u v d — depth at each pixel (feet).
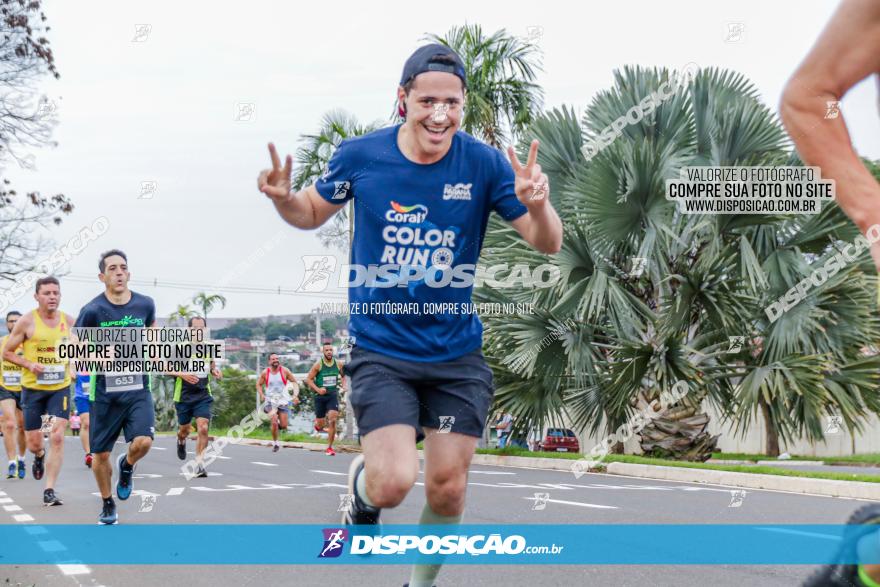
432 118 10.37
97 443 20.63
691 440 43.78
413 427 10.57
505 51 65.16
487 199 11.03
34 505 25.31
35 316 28.66
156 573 14.97
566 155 45.29
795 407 40.16
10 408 35.86
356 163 10.86
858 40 5.62
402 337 10.78
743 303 40.75
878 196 5.59
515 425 44.52
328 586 13.76
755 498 27.14
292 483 31.81
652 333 42.09
